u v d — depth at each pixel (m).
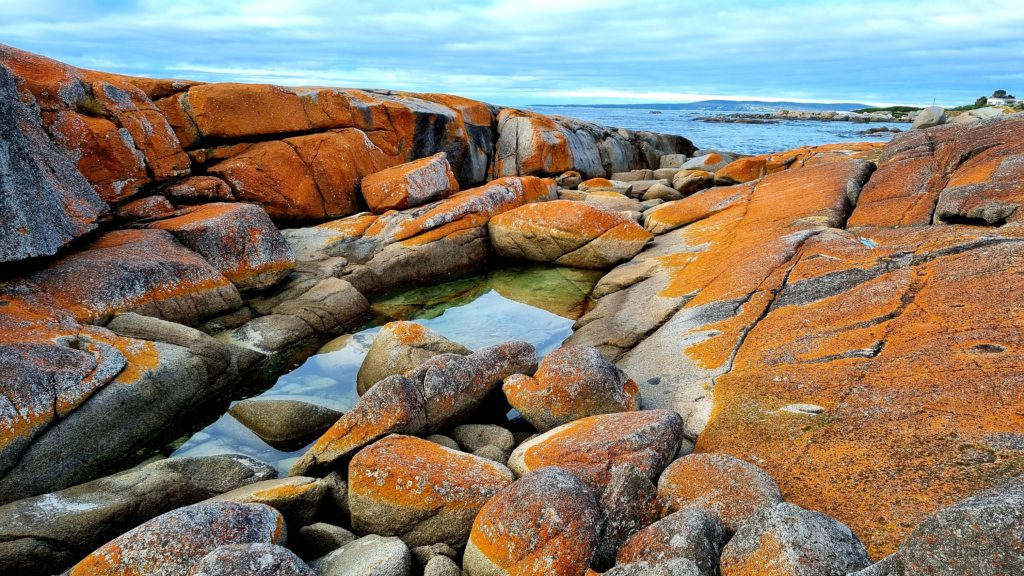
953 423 5.60
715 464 5.32
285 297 12.55
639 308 11.16
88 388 7.44
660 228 16.14
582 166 28.41
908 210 11.61
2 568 5.41
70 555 5.75
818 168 16.62
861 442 5.81
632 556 4.54
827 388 6.79
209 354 9.27
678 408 7.60
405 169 17.31
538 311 13.02
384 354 9.45
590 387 7.43
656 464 5.92
